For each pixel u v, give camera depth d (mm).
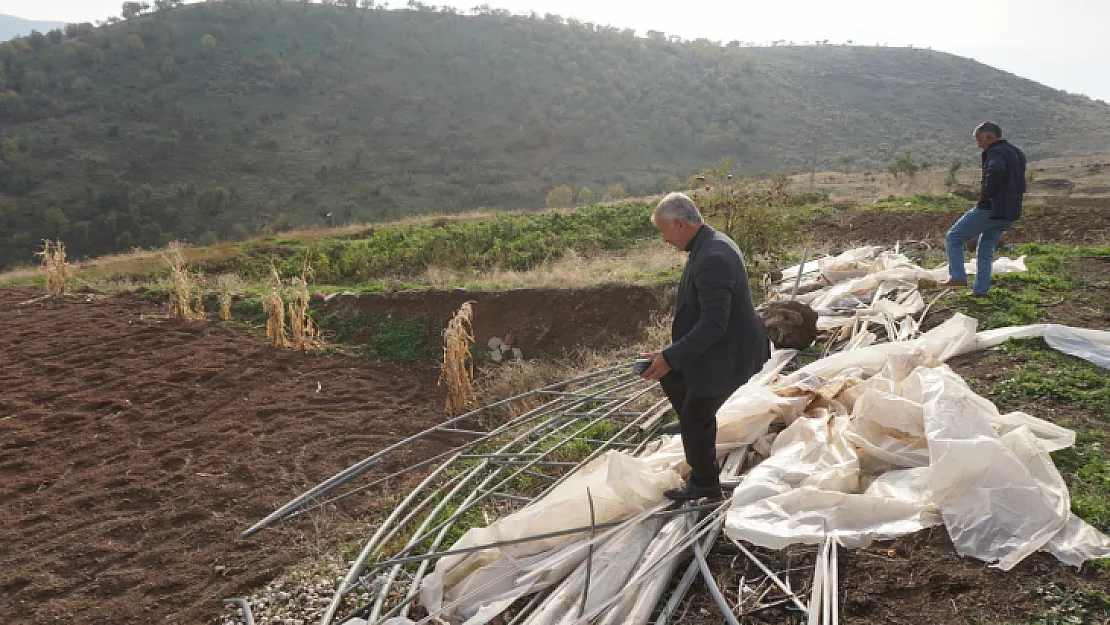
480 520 4762
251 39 150875
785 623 3059
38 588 4445
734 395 4824
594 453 5160
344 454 6402
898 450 3920
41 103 118750
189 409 7410
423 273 14672
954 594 2990
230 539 4969
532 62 155375
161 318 10805
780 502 3557
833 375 5234
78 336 9867
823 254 10812
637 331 9211
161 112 122000
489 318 9883
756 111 143125
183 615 4145
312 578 4348
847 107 146375
